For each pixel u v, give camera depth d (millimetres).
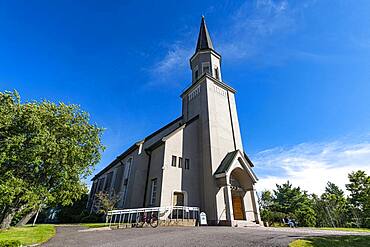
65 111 17672
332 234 11453
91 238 10289
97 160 18906
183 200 21578
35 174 15484
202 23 35531
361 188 49406
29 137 14648
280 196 56156
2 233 11125
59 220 32438
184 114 29703
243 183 23781
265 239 9234
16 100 15820
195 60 32281
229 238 9664
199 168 23969
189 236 10453
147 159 26125
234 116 28219
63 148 16000
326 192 69438
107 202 24234
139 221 18469
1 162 13195
